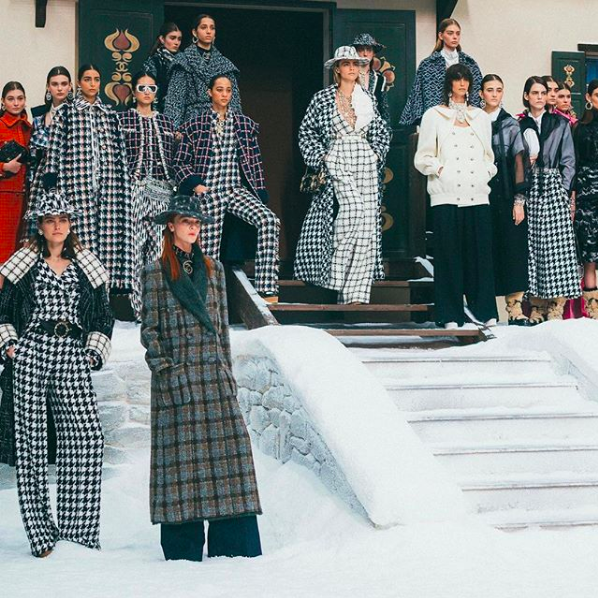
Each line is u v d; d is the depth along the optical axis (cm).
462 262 1092
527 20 1372
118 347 946
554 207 1142
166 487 675
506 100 1363
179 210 696
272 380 862
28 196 1048
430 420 822
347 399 768
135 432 941
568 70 1376
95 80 1048
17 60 1228
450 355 934
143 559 690
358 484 695
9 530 807
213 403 684
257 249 1077
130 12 1241
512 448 789
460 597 531
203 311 691
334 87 1120
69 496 735
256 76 1411
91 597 545
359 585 564
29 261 735
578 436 845
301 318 1197
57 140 1025
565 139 1152
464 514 693
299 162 1418
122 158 1045
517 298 1139
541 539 674
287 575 600
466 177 1085
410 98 1224
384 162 1162
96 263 749
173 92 1137
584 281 1177
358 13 1304
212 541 689
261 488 807
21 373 726
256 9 1380
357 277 1095
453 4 1305
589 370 886
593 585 557
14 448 757
